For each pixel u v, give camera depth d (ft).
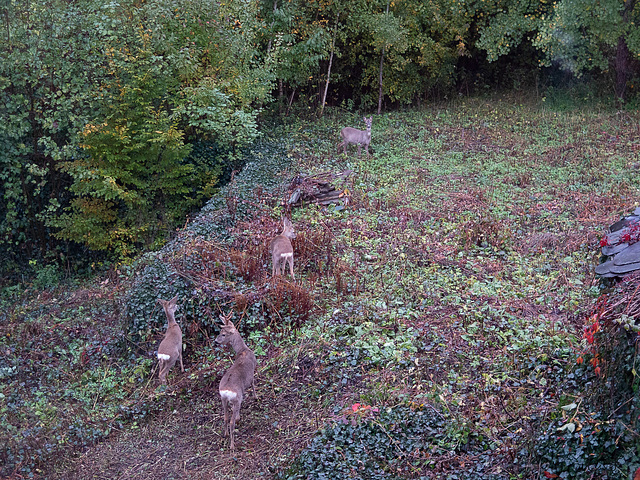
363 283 34.42
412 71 76.13
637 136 59.41
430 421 22.62
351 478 20.40
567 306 29.91
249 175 49.39
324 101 72.13
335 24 70.13
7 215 48.26
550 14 68.08
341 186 47.29
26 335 35.96
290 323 31.48
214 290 32.53
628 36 64.08
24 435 25.30
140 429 26.27
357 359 27.40
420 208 44.57
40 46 44.73
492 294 31.91
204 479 22.56
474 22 80.43
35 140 49.06
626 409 18.17
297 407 25.68
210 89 47.70
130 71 44.24
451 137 63.41
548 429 20.02
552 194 46.85
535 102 75.36
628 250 29.25
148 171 47.98
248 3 54.75
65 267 50.96
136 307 32.50
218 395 27.55
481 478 19.72
